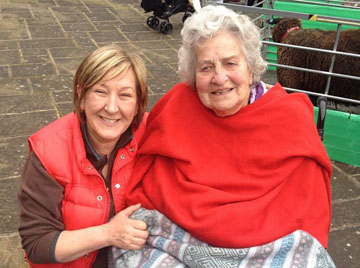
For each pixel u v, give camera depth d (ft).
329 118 11.93
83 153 5.09
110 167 5.51
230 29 5.06
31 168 4.98
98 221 5.23
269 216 5.18
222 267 4.85
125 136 5.50
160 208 5.41
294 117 5.39
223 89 5.20
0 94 15.15
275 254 4.91
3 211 9.29
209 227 5.00
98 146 5.38
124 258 5.30
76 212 5.09
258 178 5.31
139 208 5.44
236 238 4.97
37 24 24.06
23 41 20.99
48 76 16.97
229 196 5.22
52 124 5.32
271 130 5.39
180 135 5.65
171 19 26.96
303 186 5.35
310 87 12.77
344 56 11.69
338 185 11.09
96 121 5.02
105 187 5.27
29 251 4.94
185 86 5.99
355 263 8.54
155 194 5.48
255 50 5.27
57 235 4.93
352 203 10.36
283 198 5.33
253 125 5.43
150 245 5.32
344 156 12.12
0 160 11.18
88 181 5.17
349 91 12.12
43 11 27.04
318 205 5.37
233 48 5.06
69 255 4.91
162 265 5.00
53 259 4.90
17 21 24.40
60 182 5.04
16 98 14.90
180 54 5.64
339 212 10.00
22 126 13.07
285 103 5.47
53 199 4.93
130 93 4.98
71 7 28.53
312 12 17.42
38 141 5.04
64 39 21.70
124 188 5.61
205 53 5.10
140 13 27.91
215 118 5.59
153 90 16.33
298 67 12.46
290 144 5.29
